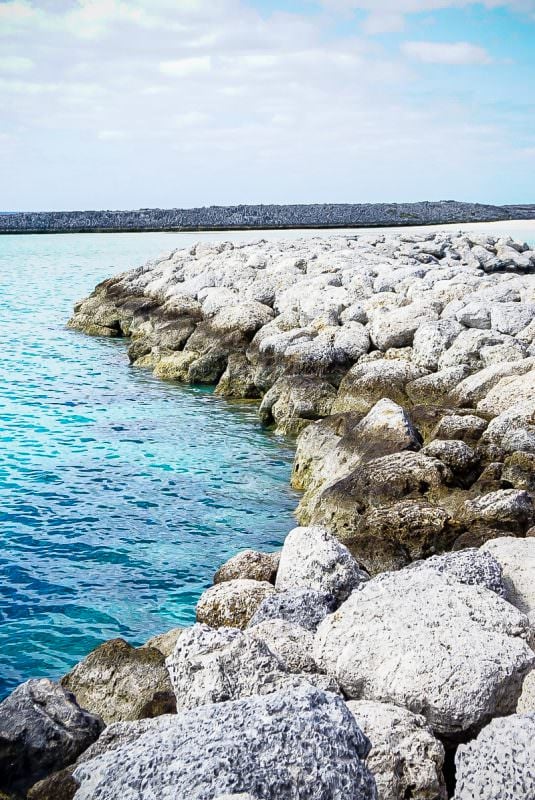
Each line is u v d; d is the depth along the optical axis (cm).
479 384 1526
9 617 1019
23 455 1606
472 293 2234
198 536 1258
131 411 1942
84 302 3184
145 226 7619
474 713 591
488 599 696
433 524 1027
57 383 2211
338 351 1955
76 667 816
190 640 668
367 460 1290
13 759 651
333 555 880
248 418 1902
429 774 550
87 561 1170
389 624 662
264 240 4103
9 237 6981
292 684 618
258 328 2294
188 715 521
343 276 2656
